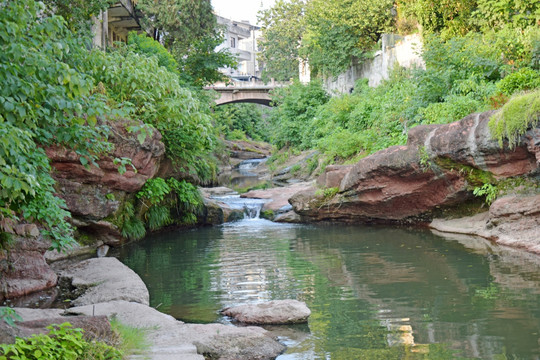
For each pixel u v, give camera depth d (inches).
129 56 581.3
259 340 272.2
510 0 823.1
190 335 270.7
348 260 480.4
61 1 689.6
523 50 747.4
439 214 635.5
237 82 2117.4
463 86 743.1
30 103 309.6
